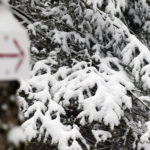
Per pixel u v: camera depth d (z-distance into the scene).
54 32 6.54
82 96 5.30
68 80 5.64
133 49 5.73
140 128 5.92
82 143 5.64
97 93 5.26
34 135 5.11
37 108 5.32
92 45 6.77
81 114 5.21
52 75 5.81
